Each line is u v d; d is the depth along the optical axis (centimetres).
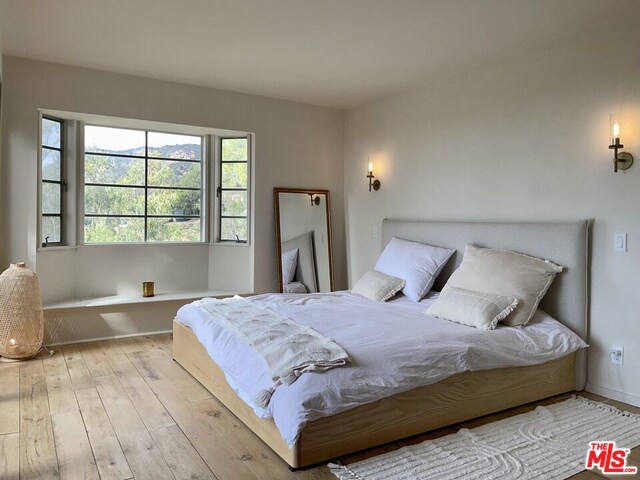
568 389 322
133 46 366
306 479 214
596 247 317
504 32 329
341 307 367
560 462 229
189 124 467
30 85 398
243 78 443
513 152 369
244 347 272
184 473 218
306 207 535
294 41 351
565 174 334
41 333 387
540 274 325
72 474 215
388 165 496
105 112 428
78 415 279
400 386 244
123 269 486
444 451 239
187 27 329
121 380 339
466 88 409
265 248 514
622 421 276
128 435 254
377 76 429
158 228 511
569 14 300
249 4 292
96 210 476
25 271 379
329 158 551
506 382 292
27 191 401
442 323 316
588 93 320
